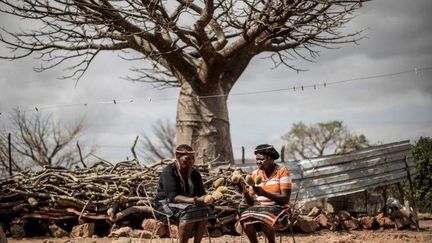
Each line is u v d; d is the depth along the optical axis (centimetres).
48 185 1149
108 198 1108
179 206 648
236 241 1047
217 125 1684
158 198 667
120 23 1543
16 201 1161
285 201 647
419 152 2038
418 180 2031
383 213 1526
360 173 1427
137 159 1228
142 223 1108
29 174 1217
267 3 1484
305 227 1243
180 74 1727
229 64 1764
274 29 1555
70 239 1072
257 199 665
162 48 1605
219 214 1145
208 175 1216
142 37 1562
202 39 1538
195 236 663
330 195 1375
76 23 1535
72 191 1134
